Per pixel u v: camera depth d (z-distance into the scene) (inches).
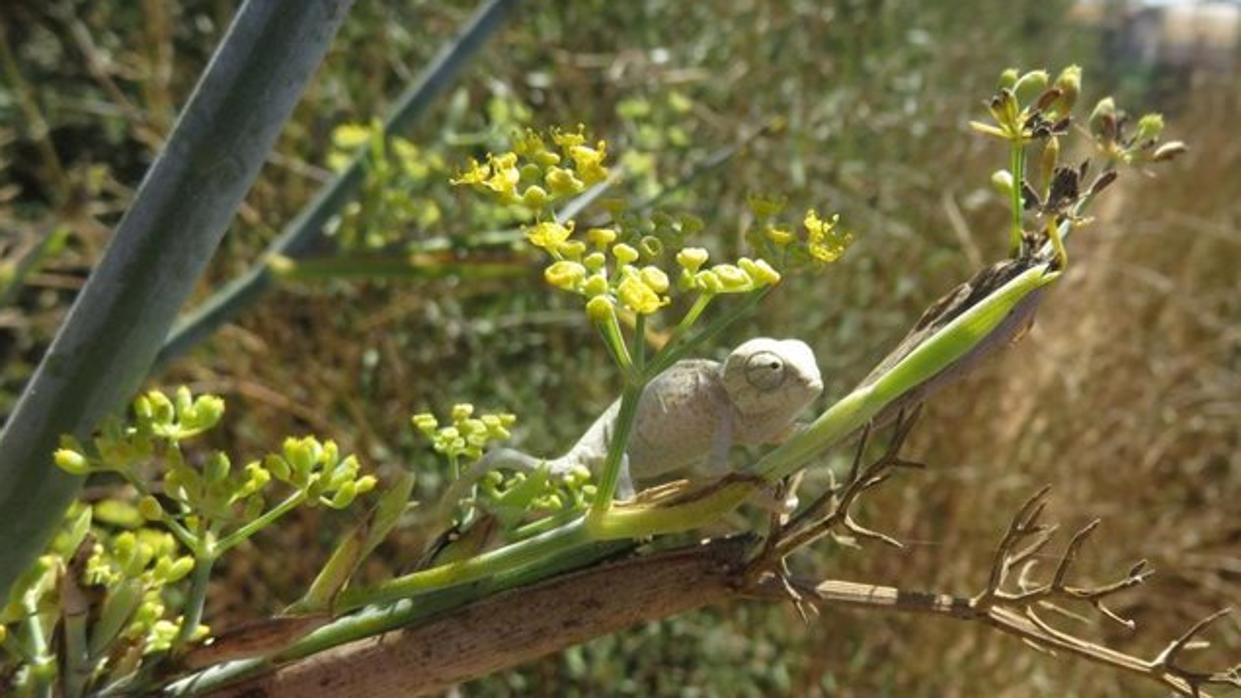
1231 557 33.7
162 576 7.1
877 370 6.9
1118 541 31.2
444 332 27.0
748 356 7.2
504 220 17.1
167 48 28.1
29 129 27.6
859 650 27.7
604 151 6.6
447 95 27.4
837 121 30.3
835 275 28.5
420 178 17.5
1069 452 30.6
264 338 25.8
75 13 30.7
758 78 30.5
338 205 15.4
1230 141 43.1
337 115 29.0
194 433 7.0
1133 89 55.5
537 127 28.3
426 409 26.5
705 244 26.2
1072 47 56.9
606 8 31.0
